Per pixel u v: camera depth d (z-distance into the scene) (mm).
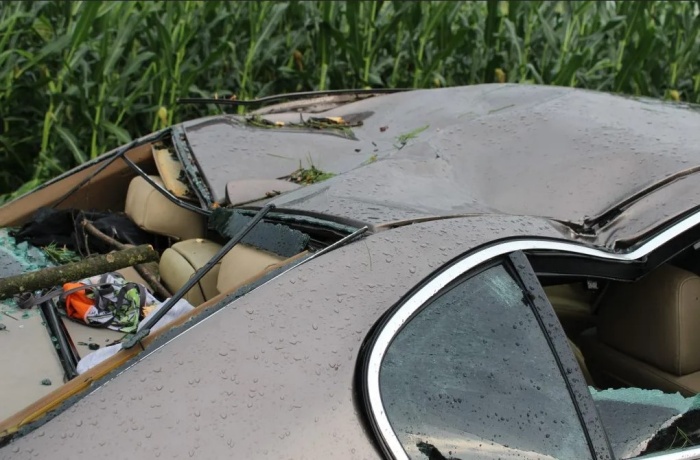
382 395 1581
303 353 1604
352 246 1837
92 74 5301
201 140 2896
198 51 6055
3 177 5297
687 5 7000
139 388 1543
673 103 2900
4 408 1716
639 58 6641
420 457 1555
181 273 2400
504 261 1853
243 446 1470
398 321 1670
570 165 2361
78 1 5508
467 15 7438
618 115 2674
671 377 2391
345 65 6559
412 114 3018
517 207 2246
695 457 1872
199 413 1507
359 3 6160
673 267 2408
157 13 5742
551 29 6719
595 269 1977
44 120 5141
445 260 1796
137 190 2852
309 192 2223
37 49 5328
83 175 2980
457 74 7039
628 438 1848
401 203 2090
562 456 1673
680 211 2100
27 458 1454
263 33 6004
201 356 1592
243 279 2020
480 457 1604
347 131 2982
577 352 2676
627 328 2504
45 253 2602
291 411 1521
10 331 2033
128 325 2104
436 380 1651
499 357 1728
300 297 1705
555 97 2869
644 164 2312
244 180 2490
